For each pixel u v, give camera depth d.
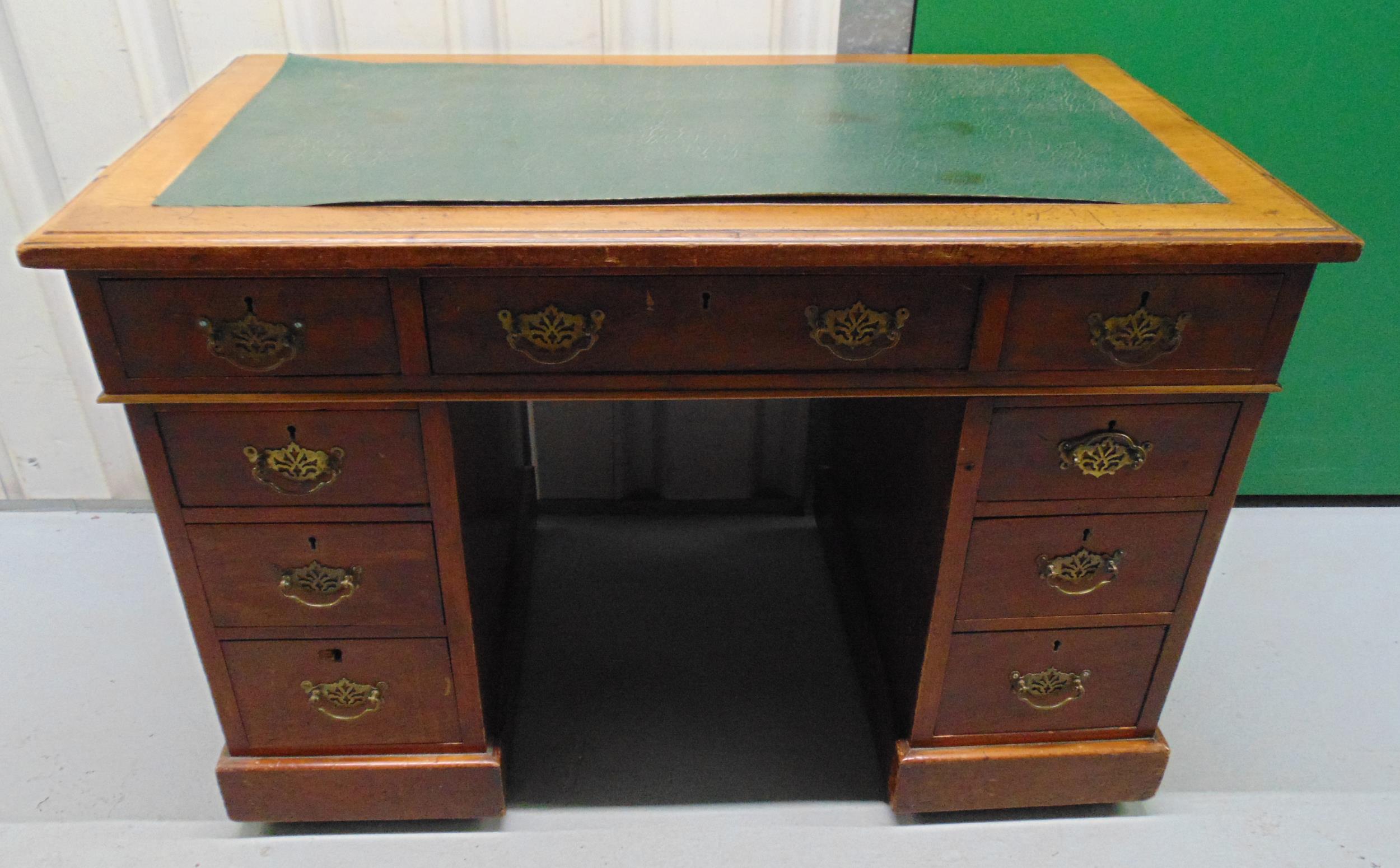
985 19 1.43
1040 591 1.10
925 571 1.13
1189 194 0.96
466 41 1.45
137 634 1.53
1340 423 1.76
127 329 0.90
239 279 0.89
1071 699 1.18
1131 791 1.24
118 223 0.86
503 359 0.94
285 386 0.94
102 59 1.42
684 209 0.91
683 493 1.82
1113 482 1.04
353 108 1.13
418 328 0.92
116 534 1.74
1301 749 1.37
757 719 1.42
